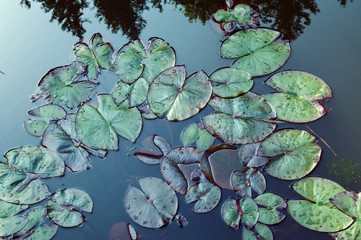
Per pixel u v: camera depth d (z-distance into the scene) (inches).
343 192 54.6
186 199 56.2
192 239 54.5
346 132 58.1
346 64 62.8
